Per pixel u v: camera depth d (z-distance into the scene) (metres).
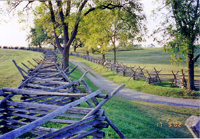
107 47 32.59
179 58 15.20
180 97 14.89
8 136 2.92
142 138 7.04
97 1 15.95
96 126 4.98
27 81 7.72
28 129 3.25
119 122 8.22
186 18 14.06
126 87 19.30
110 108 10.62
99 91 5.52
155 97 15.23
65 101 8.56
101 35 29.02
